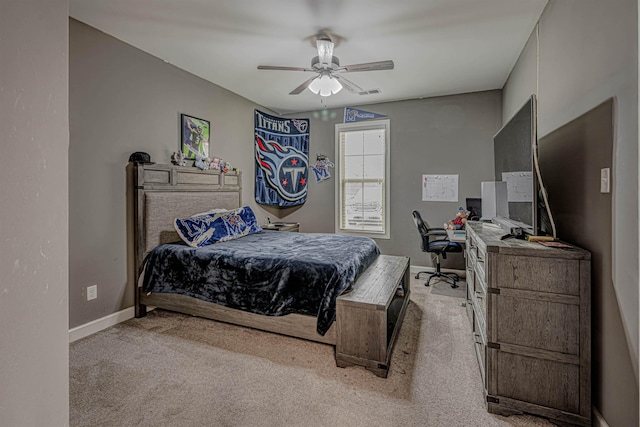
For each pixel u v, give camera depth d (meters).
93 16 2.56
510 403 1.75
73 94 2.59
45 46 0.54
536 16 2.56
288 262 2.53
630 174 1.36
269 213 5.30
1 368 0.46
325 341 2.40
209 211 3.79
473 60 3.38
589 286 1.62
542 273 1.69
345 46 3.07
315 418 1.72
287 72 3.71
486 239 2.04
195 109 3.79
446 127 4.56
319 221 5.43
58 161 0.56
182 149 3.60
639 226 1.30
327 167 5.32
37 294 0.52
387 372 2.10
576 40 1.91
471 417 1.74
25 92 0.50
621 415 1.42
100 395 1.90
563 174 2.09
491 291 1.78
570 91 1.99
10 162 0.48
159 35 2.87
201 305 2.83
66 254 0.57
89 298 2.71
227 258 2.73
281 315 2.49
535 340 1.71
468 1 2.38
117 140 2.93
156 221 3.17
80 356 2.35
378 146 5.01
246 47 3.10
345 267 2.48
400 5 2.42
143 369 2.18
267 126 5.14
